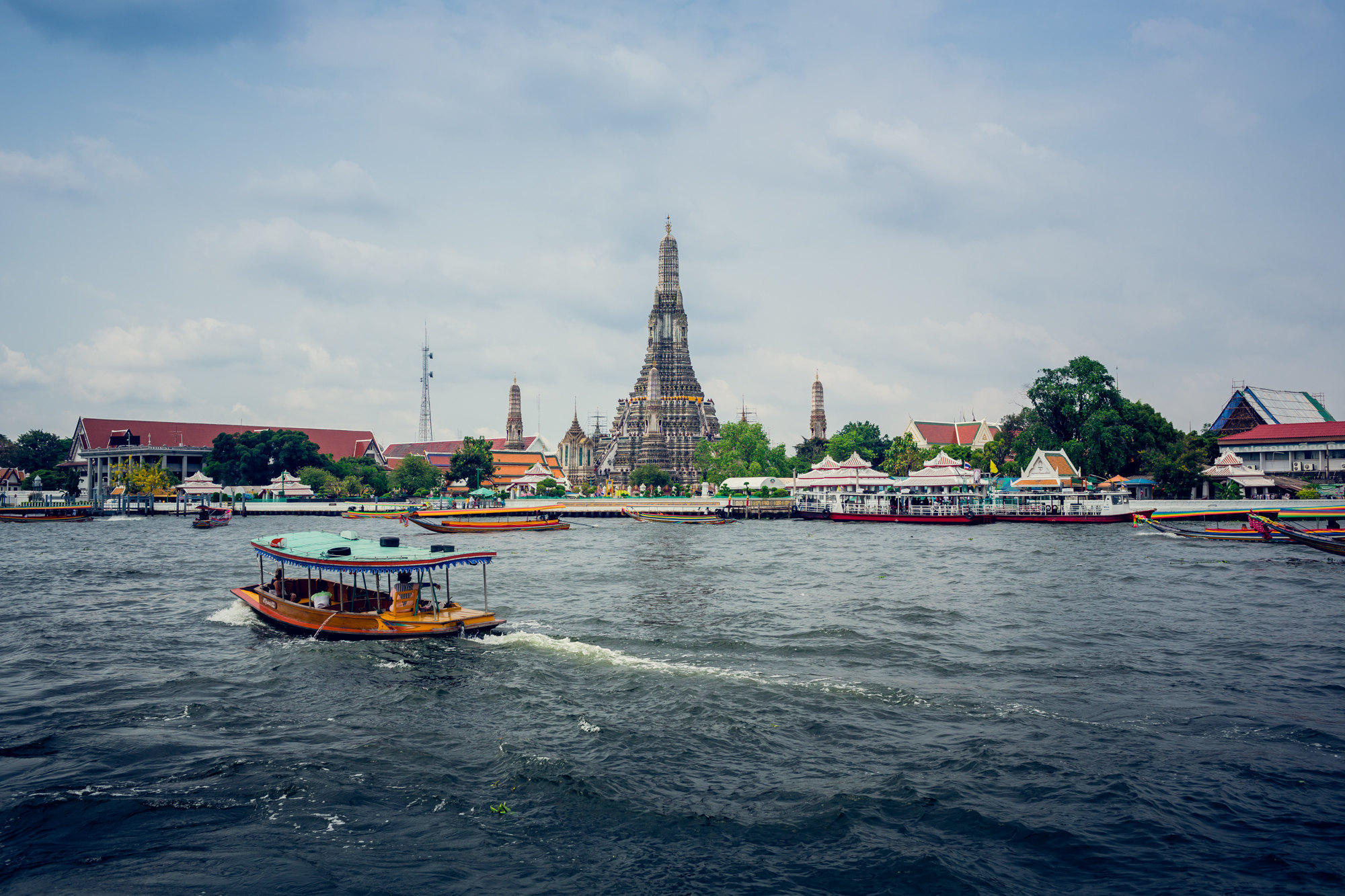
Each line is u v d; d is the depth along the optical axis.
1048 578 57.34
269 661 33.41
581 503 152.12
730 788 21.64
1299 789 21.30
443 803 20.88
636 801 20.89
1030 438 134.12
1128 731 25.30
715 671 31.58
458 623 36.66
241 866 17.95
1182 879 17.39
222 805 20.72
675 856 18.48
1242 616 42.59
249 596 44.66
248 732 25.62
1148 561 67.06
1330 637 37.62
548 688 29.67
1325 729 25.47
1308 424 135.25
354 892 17.09
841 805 20.55
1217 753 23.59
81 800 20.83
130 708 27.77
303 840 19.08
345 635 36.34
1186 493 127.25
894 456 169.25
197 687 30.16
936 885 17.30
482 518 124.94
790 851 18.66
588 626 40.75
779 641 37.16
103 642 37.22
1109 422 128.38
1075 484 123.94
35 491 179.38
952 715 26.86
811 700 28.28
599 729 25.55
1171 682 30.53
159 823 19.83
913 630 39.41
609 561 72.31
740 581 57.38
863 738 24.88
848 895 17.08
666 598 49.81
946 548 82.31
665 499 152.25
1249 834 19.09
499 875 17.80
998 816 19.95
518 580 58.34
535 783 21.83
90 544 90.56
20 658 34.34
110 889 17.09
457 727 25.91
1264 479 122.12
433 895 17.03
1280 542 80.44
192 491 167.75
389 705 27.92
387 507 165.25
